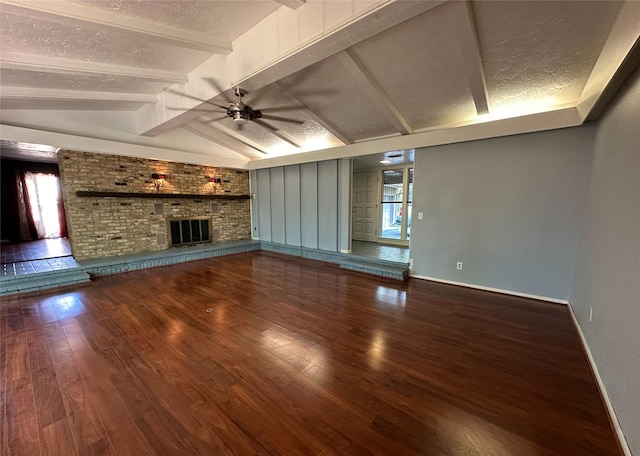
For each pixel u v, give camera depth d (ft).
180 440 5.18
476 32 8.02
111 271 16.71
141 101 14.39
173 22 7.92
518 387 6.66
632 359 5.03
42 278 14.35
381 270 16.33
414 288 14.08
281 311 11.21
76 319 10.39
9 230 24.26
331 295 13.08
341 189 19.44
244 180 26.27
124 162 18.47
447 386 6.70
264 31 8.38
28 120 14.34
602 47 7.95
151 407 6.00
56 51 8.90
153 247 20.31
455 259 14.44
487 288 13.58
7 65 8.70
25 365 7.52
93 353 8.11
